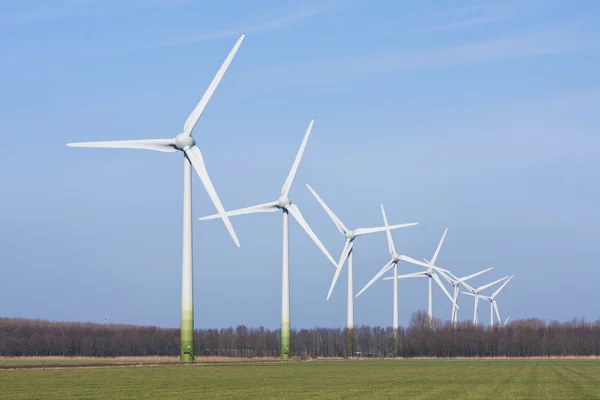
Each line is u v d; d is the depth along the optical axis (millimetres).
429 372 88312
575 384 66250
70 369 82438
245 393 54438
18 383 61219
